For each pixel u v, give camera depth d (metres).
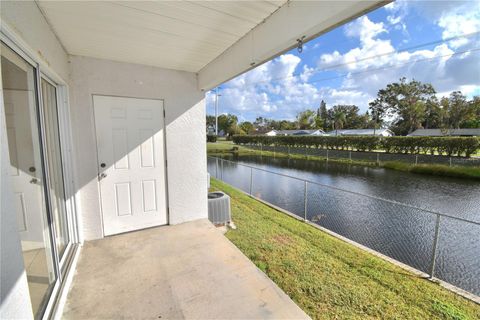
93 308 1.88
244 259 2.62
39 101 1.79
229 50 2.64
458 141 12.41
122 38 2.36
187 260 2.59
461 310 2.04
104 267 2.45
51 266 1.92
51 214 1.92
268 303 1.95
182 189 3.66
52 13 1.84
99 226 3.11
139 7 1.78
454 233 4.21
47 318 1.63
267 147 21.94
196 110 3.69
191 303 1.94
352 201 6.28
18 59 1.62
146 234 3.25
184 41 2.45
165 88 3.42
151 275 2.32
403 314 1.98
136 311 1.85
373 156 14.24
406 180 9.52
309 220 4.82
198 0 1.69
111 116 3.12
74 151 2.86
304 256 2.94
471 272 2.97
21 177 1.76
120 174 3.23
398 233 4.21
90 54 2.84
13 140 1.71
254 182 8.84
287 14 1.77
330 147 19.42
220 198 4.01
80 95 2.90
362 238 4.01
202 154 3.79
